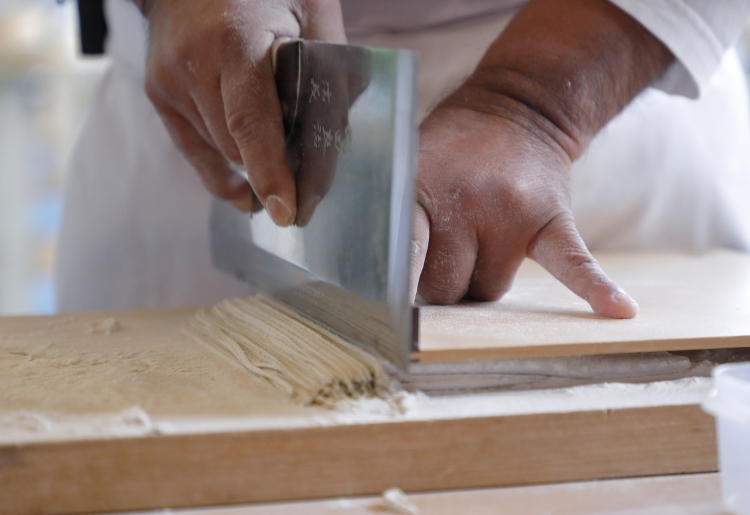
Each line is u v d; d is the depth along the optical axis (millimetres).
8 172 2170
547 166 809
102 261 1287
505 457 575
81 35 1229
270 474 549
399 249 577
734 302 812
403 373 619
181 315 900
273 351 689
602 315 727
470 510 541
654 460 598
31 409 582
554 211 774
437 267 763
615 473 594
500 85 851
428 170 775
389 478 563
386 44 1139
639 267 1072
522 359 643
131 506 537
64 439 525
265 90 729
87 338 795
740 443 508
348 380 600
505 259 780
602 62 852
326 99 675
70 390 625
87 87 2189
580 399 604
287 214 732
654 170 1235
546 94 837
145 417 559
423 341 614
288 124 756
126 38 1184
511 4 1113
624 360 671
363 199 627
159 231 1270
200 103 793
